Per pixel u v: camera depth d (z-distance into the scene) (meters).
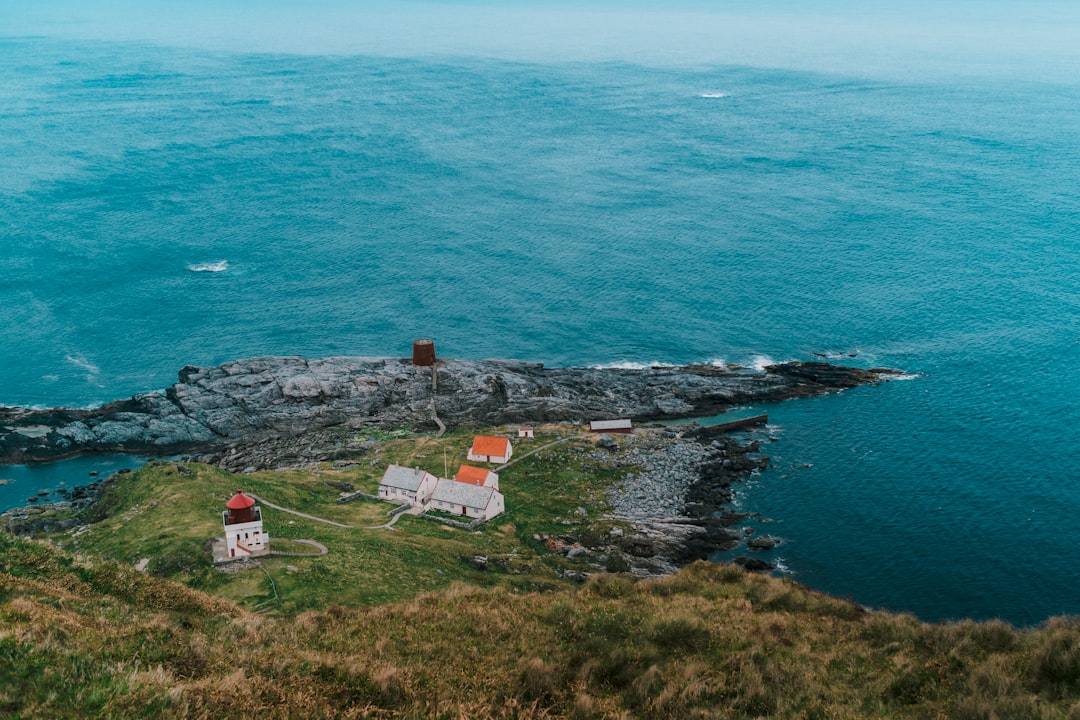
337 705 33.72
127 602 45.25
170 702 29.11
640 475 121.62
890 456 130.62
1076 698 36.97
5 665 29.45
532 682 38.62
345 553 83.19
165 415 141.38
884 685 40.69
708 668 41.81
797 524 111.19
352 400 146.25
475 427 139.00
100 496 109.12
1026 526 110.06
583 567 95.44
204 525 88.00
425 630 46.25
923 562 102.12
